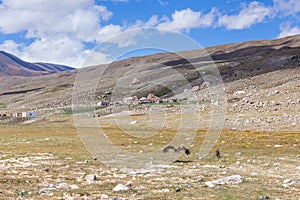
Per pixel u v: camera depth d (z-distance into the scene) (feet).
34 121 387.14
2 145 140.26
